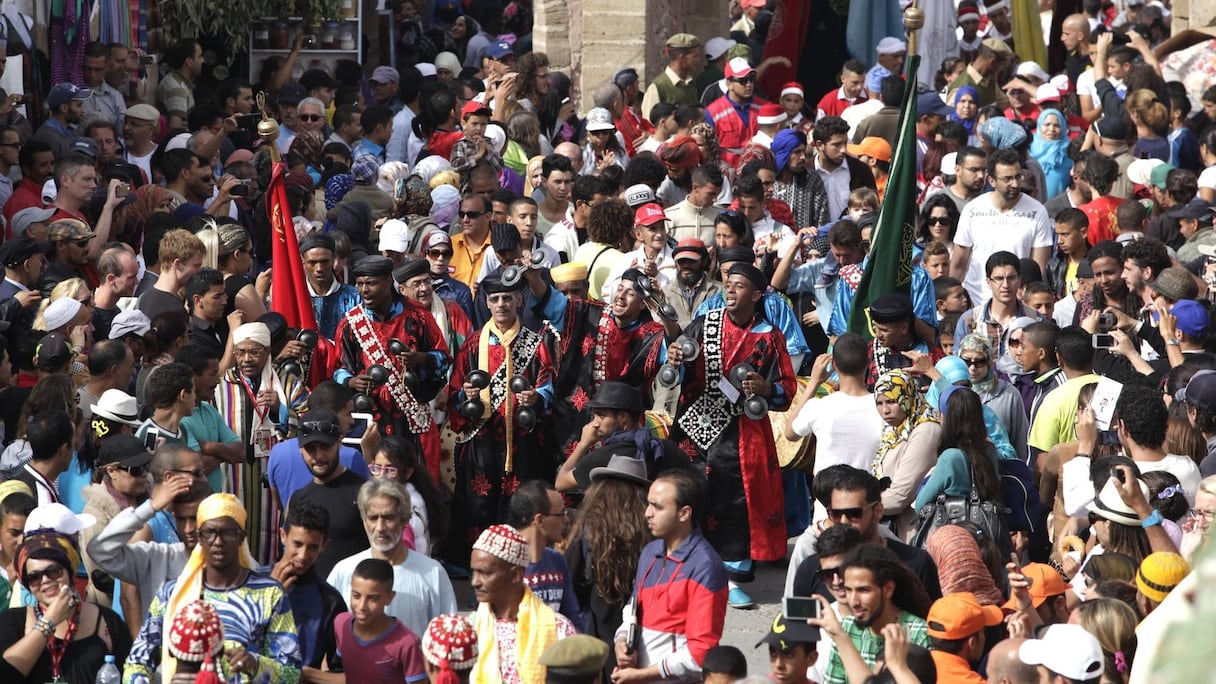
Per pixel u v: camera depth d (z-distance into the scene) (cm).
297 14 4241
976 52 4556
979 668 1370
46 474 1688
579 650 1277
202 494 1566
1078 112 4209
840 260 2561
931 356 2300
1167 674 400
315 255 2317
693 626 1441
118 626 1488
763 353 2117
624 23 4362
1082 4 5272
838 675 1356
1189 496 1784
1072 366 2075
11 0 3127
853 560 1334
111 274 2250
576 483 1977
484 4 5659
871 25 4422
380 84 3975
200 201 2958
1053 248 2942
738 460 2122
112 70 3366
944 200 2925
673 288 2469
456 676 1308
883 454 1847
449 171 3100
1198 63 4584
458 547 2217
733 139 3669
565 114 4069
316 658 1477
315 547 1477
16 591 1505
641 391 2247
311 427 1767
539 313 2270
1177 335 2247
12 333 2083
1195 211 3072
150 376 1847
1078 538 1797
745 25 5325
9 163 2722
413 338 2186
